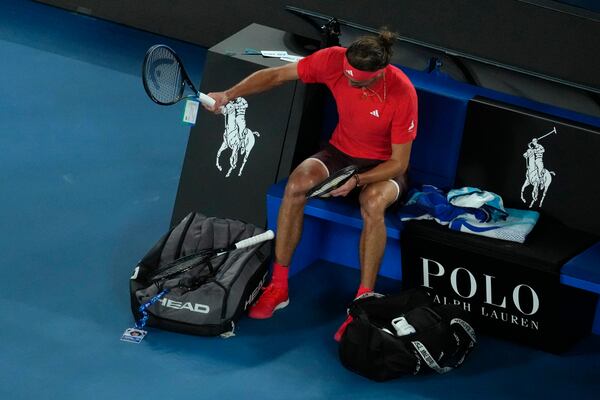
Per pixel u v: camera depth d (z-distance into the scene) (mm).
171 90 18531
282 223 19297
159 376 17562
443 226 19250
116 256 20672
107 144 24625
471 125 20047
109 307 19172
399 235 19266
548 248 18938
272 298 19516
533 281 18594
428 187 20062
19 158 23438
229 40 21188
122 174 23500
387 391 17812
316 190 18500
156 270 18781
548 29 23172
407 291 18969
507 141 19859
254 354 18406
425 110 20281
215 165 21000
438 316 18328
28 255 20281
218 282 18406
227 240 19688
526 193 19984
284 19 29094
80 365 17578
